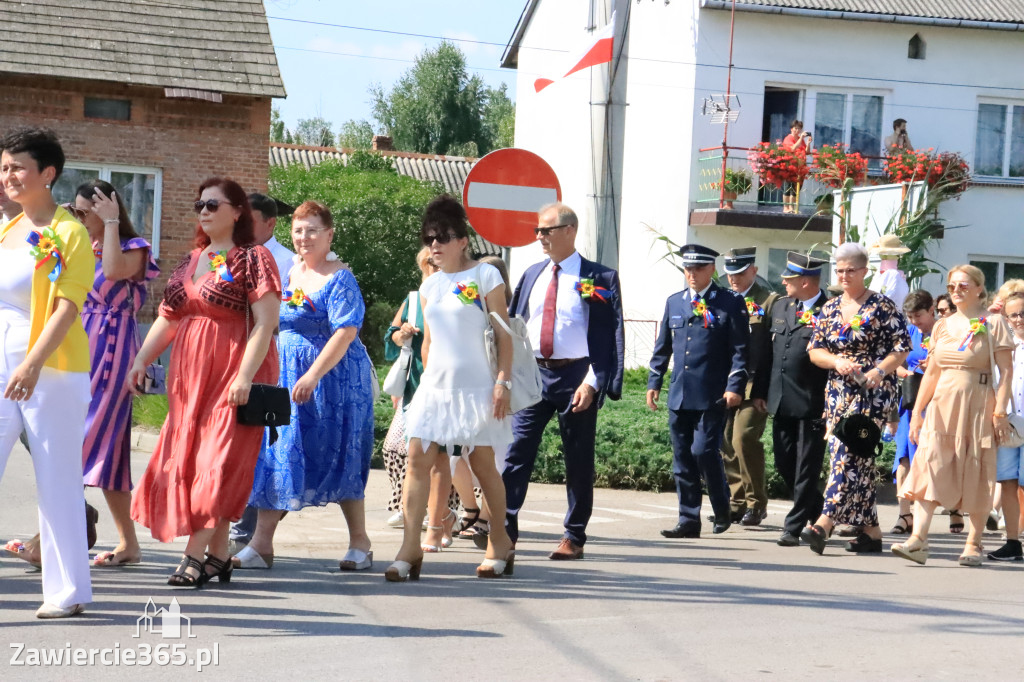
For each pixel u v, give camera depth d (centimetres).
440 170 4628
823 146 2369
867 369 884
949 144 2431
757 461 1036
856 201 1786
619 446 1284
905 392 1059
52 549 560
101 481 693
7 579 660
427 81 6875
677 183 2405
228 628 553
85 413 567
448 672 492
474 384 695
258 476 711
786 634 588
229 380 627
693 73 2364
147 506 636
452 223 696
